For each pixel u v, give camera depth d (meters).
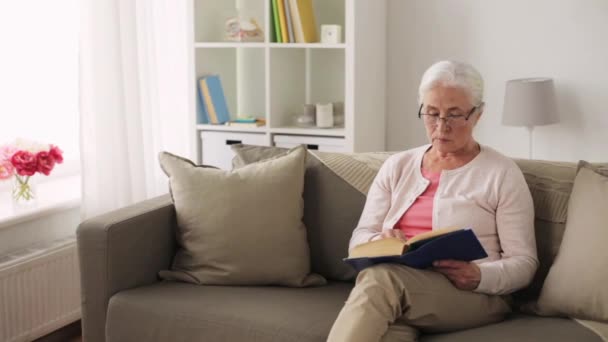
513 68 3.80
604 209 2.03
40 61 3.55
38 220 3.11
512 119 3.55
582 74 3.69
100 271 2.37
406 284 1.99
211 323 2.18
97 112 3.17
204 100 3.84
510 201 2.19
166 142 3.67
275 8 3.66
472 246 1.96
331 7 3.95
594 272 1.96
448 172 2.29
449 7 3.85
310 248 2.54
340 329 1.93
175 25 3.70
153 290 2.38
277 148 2.69
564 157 3.78
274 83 3.74
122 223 2.39
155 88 3.46
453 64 2.27
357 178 2.53
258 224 2.42
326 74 4.01
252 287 2.41
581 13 3.65
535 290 2.24
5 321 2.82
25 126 3.51
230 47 3.97
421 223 2.28
